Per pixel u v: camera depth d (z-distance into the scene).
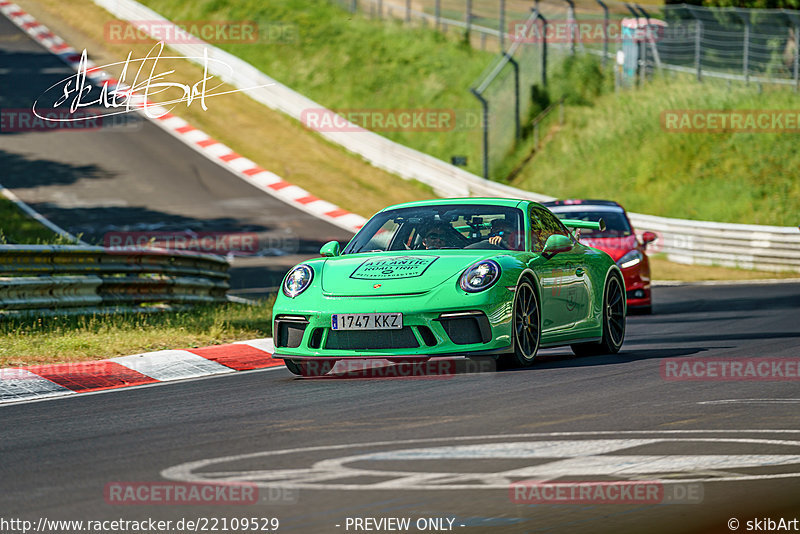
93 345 32.84
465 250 27.81
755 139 100.50
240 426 19.70
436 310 25.23
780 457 16.09
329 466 15.76
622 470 15.24
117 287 42.91
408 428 18.80
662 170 101.06
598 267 31.45
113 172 101.88
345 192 104.88
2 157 102.81
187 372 29.66
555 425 18.84
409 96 127.38
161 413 21.86
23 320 37.19
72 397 24.94
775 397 22.12
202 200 96.50
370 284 26.00
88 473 15.91
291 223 91.12
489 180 106.88
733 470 15.24
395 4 153.12
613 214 51.34
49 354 31.38
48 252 38.44
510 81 121.31
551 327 28.44
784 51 114.69
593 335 30.80
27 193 92.94
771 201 93.06
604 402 21.48
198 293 50.34
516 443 17.23
